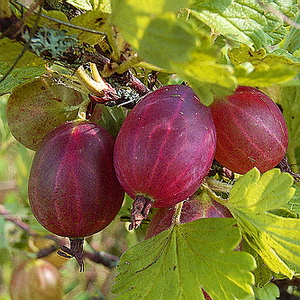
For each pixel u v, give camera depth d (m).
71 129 0.13
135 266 0.13
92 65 0.13
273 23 0.13
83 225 0.13
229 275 0.12
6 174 0.30
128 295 0.13
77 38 0.12
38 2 0.11
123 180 0.12
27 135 0.15
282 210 0.14
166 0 0.09
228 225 0.12
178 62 0.10
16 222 0.26
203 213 0.13
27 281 0.24
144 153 0.11
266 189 0.12
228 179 0.15
